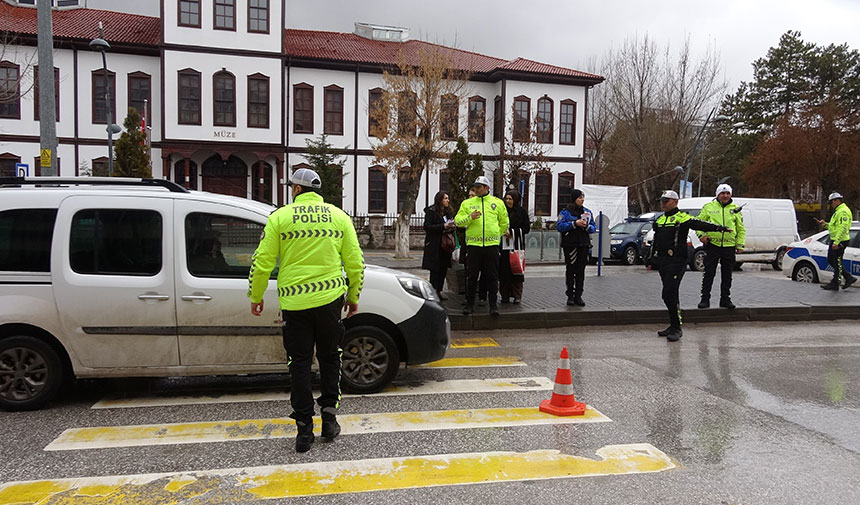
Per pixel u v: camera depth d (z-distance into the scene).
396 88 24.86
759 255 20.36
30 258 4.96
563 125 34.75
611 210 28.89
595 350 7.43
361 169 32.38
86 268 5.01
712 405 5.25
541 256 21.80
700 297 10.60
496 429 4.60
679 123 41.38
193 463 3.93
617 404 5.25
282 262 4.15
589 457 4.07
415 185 24.16
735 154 55.62
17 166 11.84
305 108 31.36
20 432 4.48
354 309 4.49
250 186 30.17
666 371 6.42
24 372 4.96
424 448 4.21
